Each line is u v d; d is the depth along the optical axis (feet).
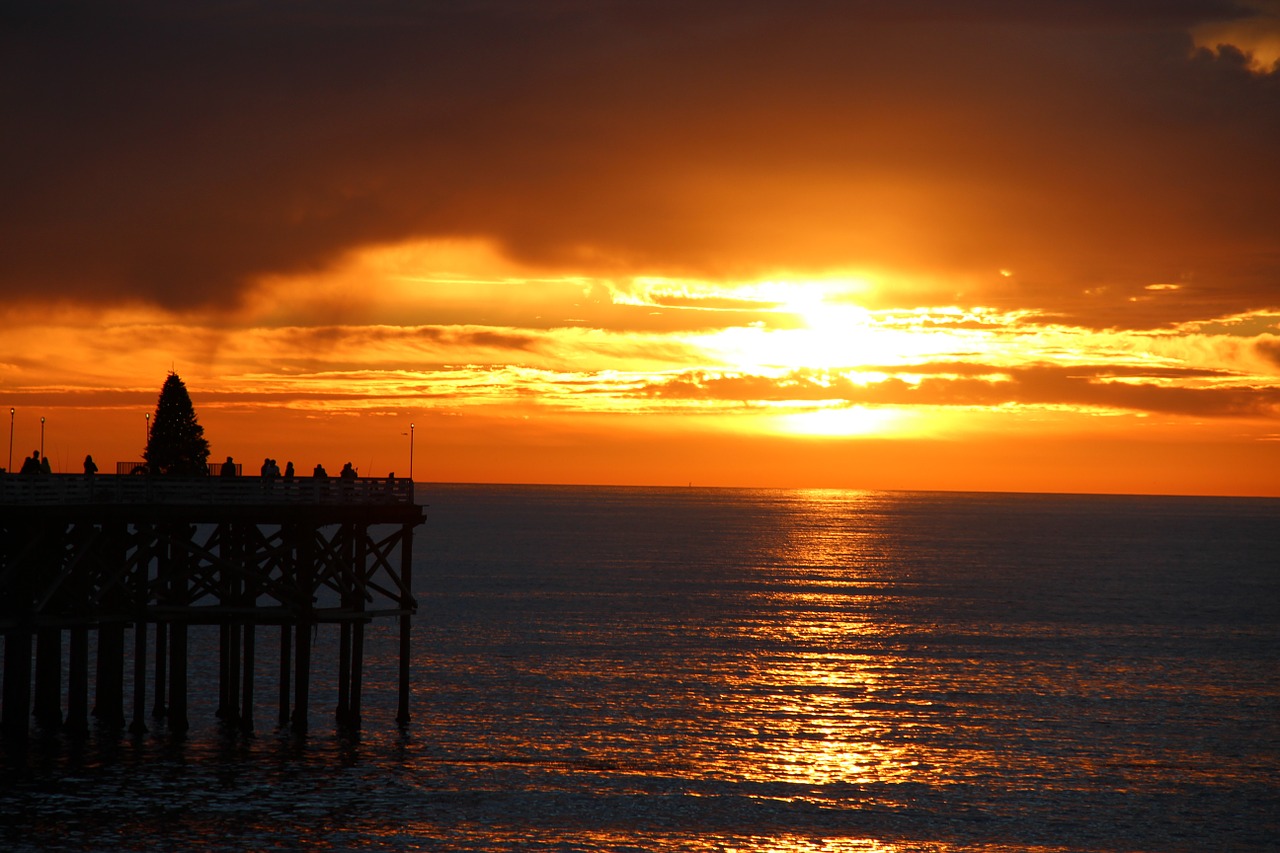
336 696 280.51
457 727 251.39
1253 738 265.75
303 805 194.49
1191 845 195.52
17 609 194.90
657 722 265.95
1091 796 219.41
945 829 199.11
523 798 205.77
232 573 226.38
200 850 174.29
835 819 202.28
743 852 185.47
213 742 224.94
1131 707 296.30
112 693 222.69
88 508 195.31
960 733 263.29
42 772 201.36
